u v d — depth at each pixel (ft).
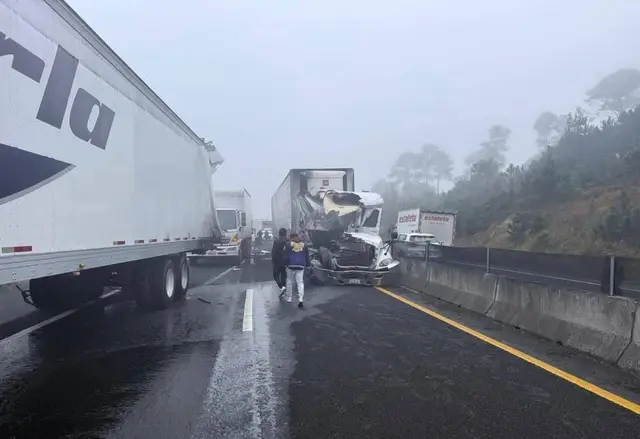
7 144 16.07
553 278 27.43
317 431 15.30
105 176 24.62
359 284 51.75
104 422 16.07
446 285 41.55
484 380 19.85
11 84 16.25
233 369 21.62
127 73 27.55
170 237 36.88
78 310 36.65
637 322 21.20
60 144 19.83
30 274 17.78
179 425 15.80
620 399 17.66
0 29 15.48
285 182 87.10
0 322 32.14
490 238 119.03
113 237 25.84
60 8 19.49
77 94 21.24
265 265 80.07
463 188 194.49
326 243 62.69
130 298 42.27
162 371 21.40
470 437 14.80
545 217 106.42
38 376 20.77
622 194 92.27
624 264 22.40
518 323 29.50
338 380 20.03
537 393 18.34
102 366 22.18
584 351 23.58
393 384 19.48
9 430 15.51
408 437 14.87
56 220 19.67
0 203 15.92
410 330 29.09
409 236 106.52
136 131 29.25
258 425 15.76
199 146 47.11
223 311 36.19
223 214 81.46
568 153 140.97
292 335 27.96
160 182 34.35
